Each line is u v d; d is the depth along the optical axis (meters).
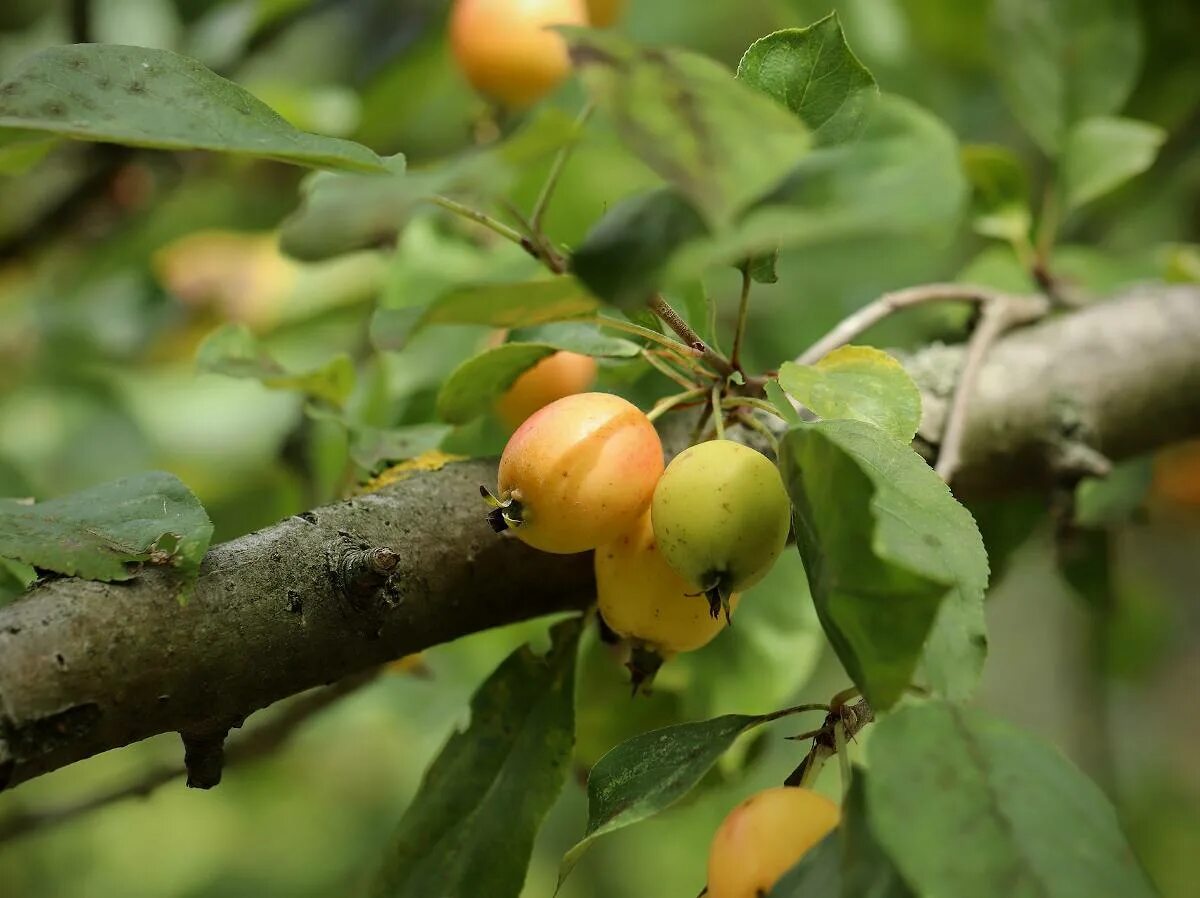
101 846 1.44
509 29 0.80
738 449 0.65
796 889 0.62
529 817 0.70
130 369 1.13
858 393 0.66
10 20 1.28
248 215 1.15
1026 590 1.69
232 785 1.46
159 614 0.65
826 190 0.62
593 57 0.61
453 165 0.63
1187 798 1.49
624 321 0.69
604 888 1.35
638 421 0.66
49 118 0.64
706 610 0.67
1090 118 0.88
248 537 0.67
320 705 0.82
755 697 0.77
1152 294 0.82
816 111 0.67
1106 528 0.86
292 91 1.02
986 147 0.84
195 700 0.65
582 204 0.79
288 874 1.38
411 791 1.43
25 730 0.63
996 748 0.62
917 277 0.99
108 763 1.42
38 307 1.11
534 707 0.71
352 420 0.76
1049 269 0.85
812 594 0.63
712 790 0.76
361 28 1.17
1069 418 0.79
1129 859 0.62
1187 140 1.05
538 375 0.73
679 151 0.61
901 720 0.62
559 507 0.65
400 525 0.69
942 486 0.64
